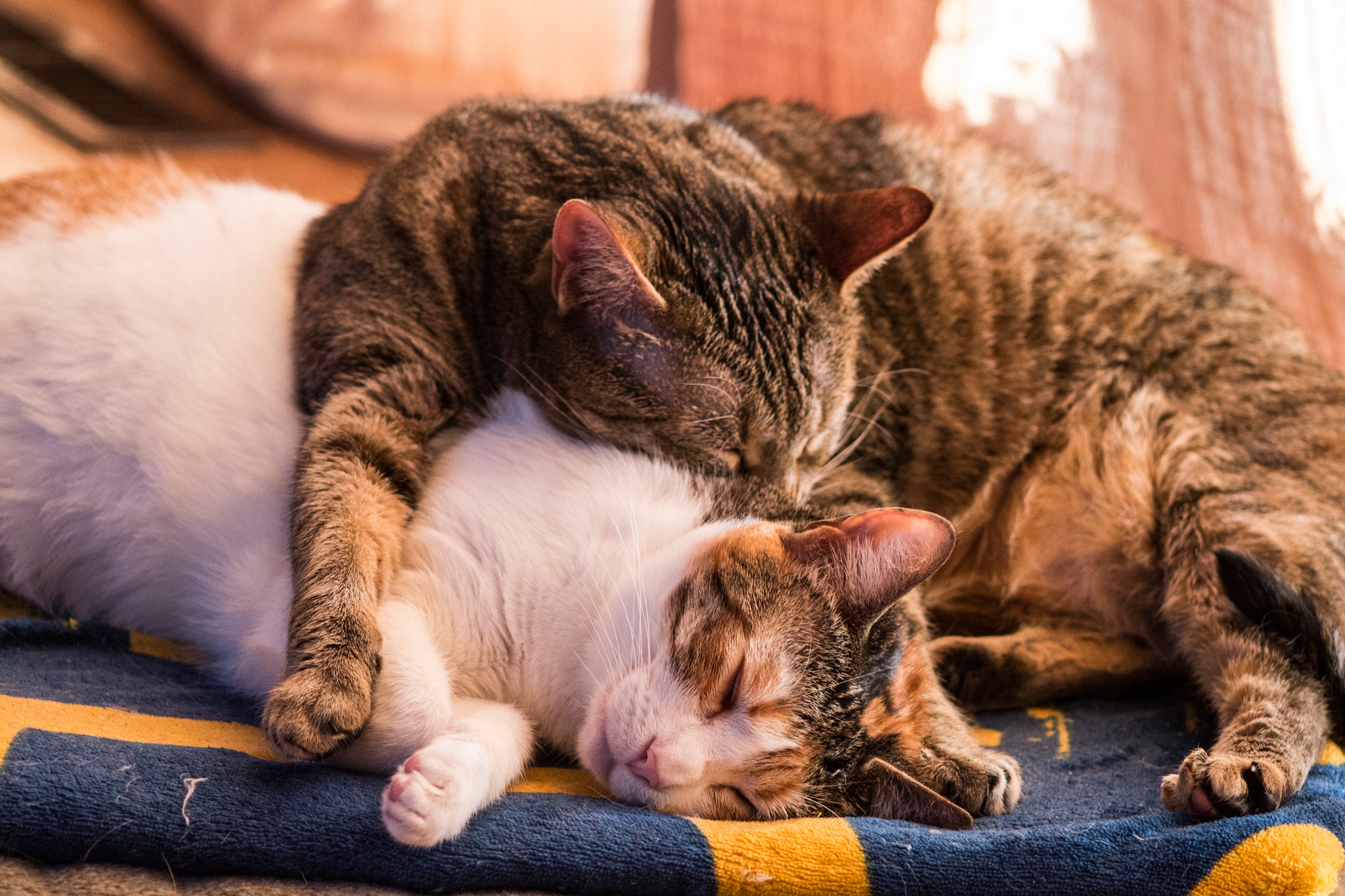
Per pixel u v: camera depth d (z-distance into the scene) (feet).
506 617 2.87
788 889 2.57
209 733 2.73
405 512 2.93
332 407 2.95
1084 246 3.69
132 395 3.01
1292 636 3.10
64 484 3.02
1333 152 4.39
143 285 3.08
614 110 3.47
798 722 2.84
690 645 2.81
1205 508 3.33
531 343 3.13
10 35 6.02
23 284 3.07
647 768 2.76
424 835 2.51
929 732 3.00
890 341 3.52
